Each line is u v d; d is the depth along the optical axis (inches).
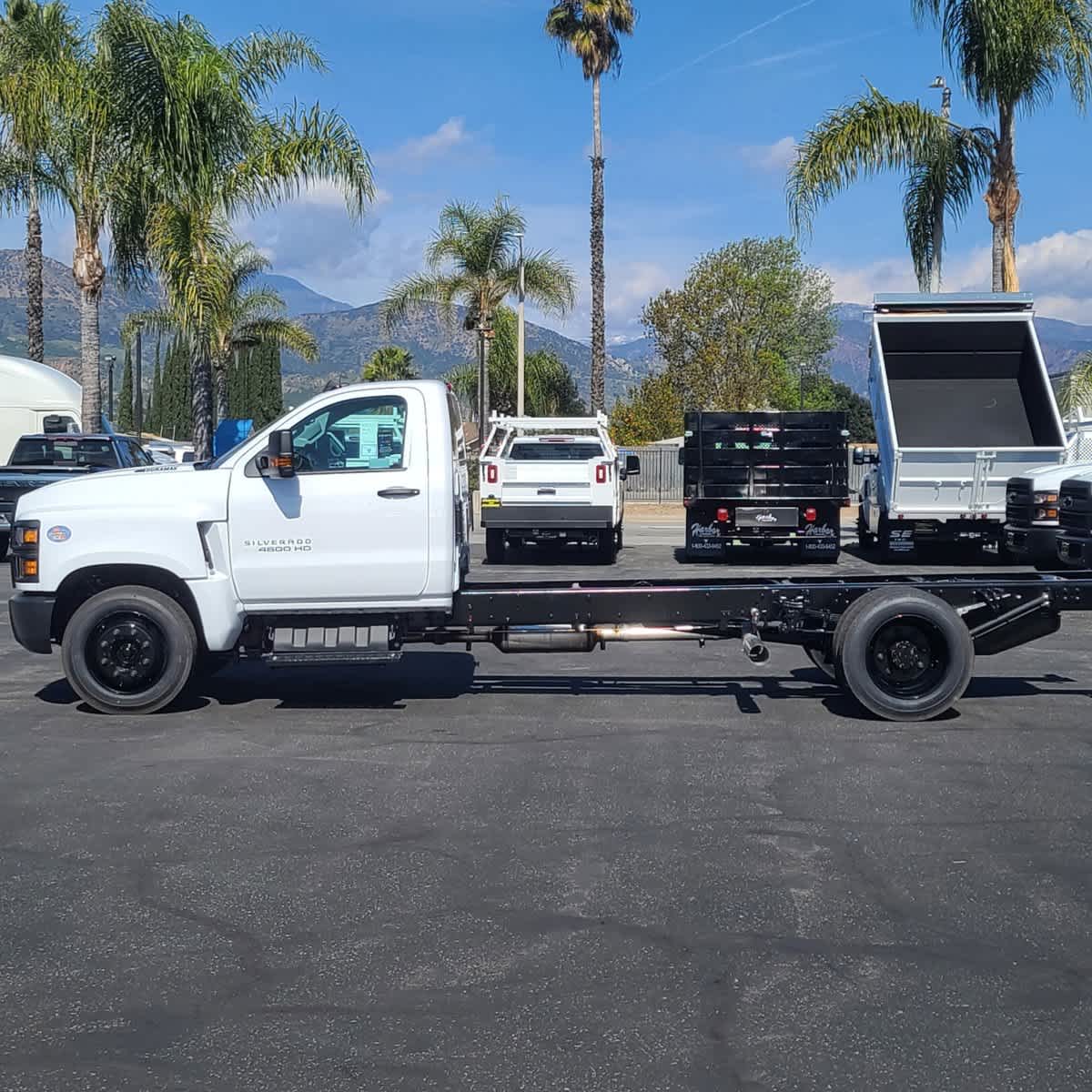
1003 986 176.6
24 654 457.1
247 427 1166.3
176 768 295.9
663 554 869.8
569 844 239.6
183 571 346.9
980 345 799.1
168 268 877.8
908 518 755.4
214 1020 166.6
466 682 404.2
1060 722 343.6
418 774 290.2
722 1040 160.4
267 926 199.0
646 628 364.5
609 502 792.9
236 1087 149.2
